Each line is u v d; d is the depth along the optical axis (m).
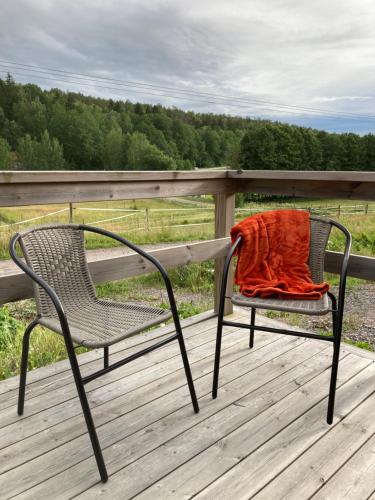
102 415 1.64
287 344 2.26
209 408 1.69
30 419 1.62
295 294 1.74
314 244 1.97
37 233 1.65
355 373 1.96
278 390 1.82
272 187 2.40
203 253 2.46
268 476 1.33
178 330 1.60
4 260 7.19
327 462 1.39
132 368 2.00
